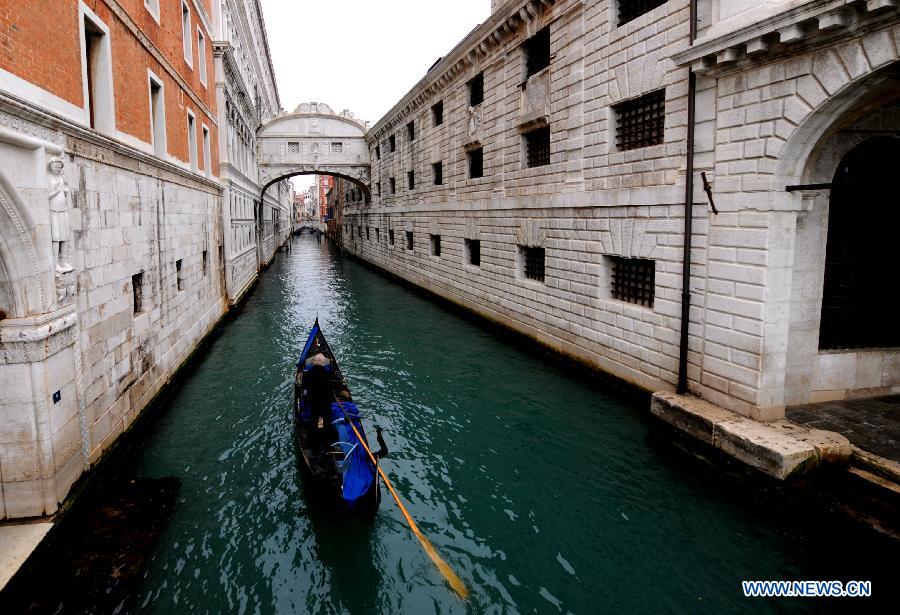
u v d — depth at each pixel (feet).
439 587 16.75
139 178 27.35
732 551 17.72
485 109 48.32
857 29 16.98
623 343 30.58
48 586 15.62
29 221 16.19
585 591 16.37
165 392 31.14
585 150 33.27
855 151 21.75
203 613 15.42
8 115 15.28
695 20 23.80
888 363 23.54
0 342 15.96
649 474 22.45
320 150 104.22
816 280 22.13
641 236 28.45
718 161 23.12
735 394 22.50
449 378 35.01
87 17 21.58
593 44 31.83
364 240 115.44
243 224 72.49
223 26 64.95
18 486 16.72
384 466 23.77
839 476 18.45
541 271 41.09
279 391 33.19
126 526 18.86
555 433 26.61
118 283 23.85
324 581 16.90
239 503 20.80
